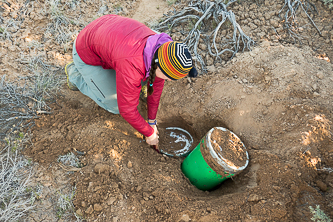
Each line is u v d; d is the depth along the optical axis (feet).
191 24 12.06
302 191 7.22
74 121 9.28
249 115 9.34
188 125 10.43
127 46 5.96
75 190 7.34
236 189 8.09
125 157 8.39
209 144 7.75
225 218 6.80
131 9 13.44
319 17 11.39
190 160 8.50
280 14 11.48
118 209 7.01
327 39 10.82
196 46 11.21
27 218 6.86
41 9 12.53
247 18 11.56
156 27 12.47
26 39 11.60
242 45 11.09
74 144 8.48
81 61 7.95
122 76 6.02
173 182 7.98
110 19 6.86
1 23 11.73
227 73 10.39
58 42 11.76
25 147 8.37
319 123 8.18
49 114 9.54
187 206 7.05
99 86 8.41
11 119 9.13
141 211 7.02
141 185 7.63
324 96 8.92
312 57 10.18
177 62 5.41
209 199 7.59
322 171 7.55
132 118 6.90
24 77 10.46
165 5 13.61
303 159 7.59
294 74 9.40
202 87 10.34
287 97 9.15
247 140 8.98
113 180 7.57
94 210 6.99
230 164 7.57
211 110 9.85
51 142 8.55
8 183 7.39
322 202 6.93
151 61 5.87
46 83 10.32
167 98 10.46
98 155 8.15
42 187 7.41
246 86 9.75
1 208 6.98
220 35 11.54
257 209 6.87
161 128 10.80
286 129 8.64
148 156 8.83
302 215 6.75
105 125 9.18
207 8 12.00
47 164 7.91
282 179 7.37
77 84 9.42
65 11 12.90
